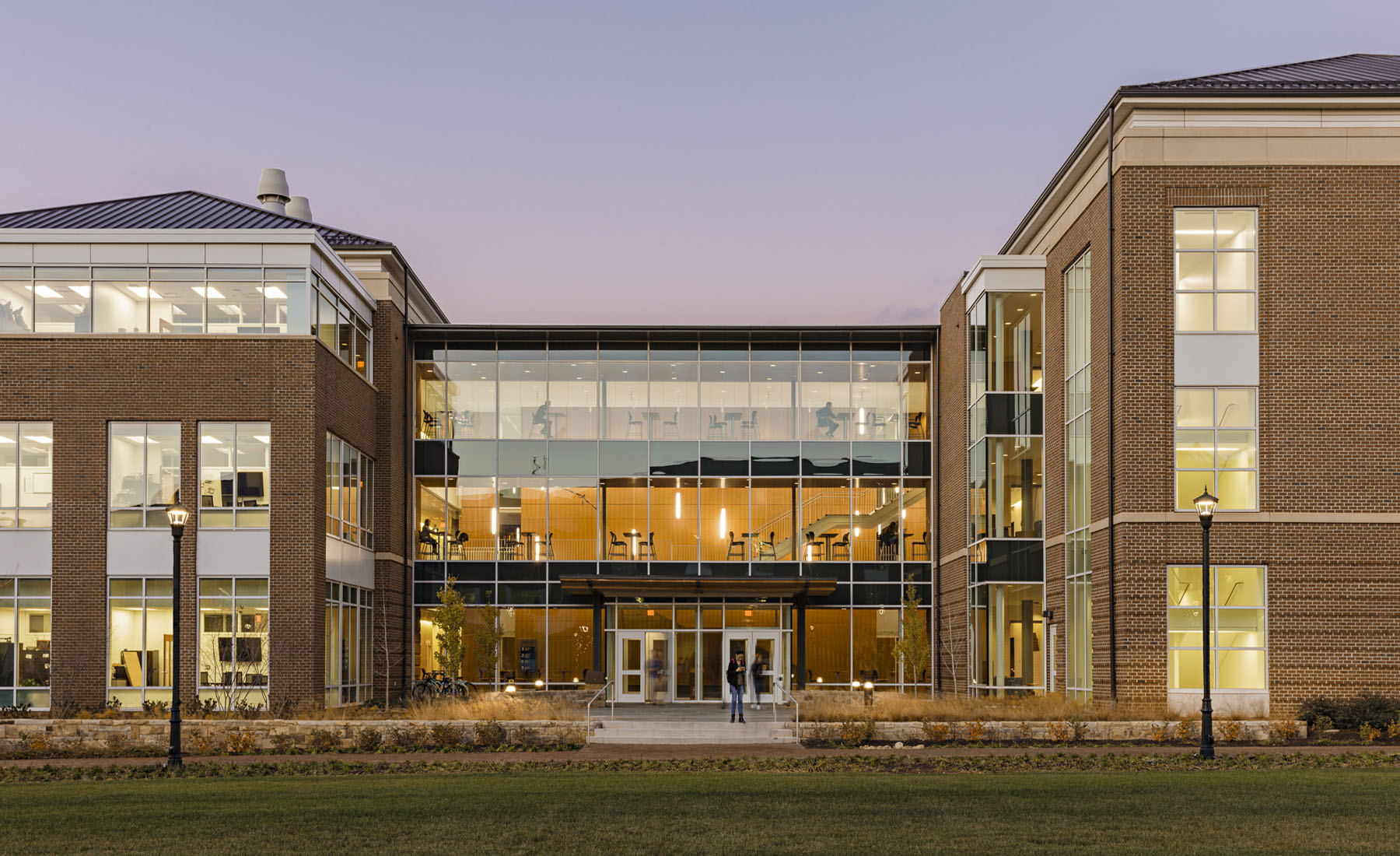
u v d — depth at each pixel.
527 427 42.38
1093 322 30.45
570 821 15.26
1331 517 27.72
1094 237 30.41
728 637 40.88
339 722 25.45
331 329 34.41
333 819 15.52
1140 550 27.83
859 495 42.56
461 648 37.41
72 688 30.88
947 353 40.94
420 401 42.31
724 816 15.61
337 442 34.53
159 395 31.73
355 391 36.50
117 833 14.67
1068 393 33.06
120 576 31.33
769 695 40.16
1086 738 25.44
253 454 31.73
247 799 17.34
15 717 29.22
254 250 32.38
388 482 38.97
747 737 27.23
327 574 33.09
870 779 19.30
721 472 42.31
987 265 35.66
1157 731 25.33
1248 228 28.52
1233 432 28.08
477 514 41.84
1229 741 24.98
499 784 19.00
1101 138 29.67
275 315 32.22
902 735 25.78
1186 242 28.52
